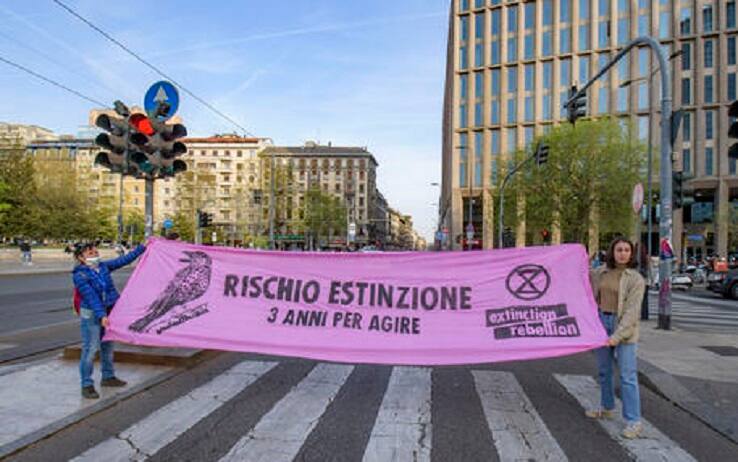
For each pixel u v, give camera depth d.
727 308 16.06
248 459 4.07
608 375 5.15
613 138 37.59
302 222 91.06
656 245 47.06
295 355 6.11
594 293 5.35
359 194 111.12
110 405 5.33
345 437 4.54
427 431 4.70
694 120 53.31
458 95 64.88
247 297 6.47
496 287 6.05
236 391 5.94
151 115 8.45
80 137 119.50
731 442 4.58
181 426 4.79
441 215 111.19
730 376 6.59
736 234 45.78
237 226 89.69
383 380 6.51
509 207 42.78
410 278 6.22
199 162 106.56
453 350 5.85
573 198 37.91
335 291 6.32
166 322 6.40
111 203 72.19
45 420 4.80
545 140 38.41
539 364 7.55
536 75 59.53
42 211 52.59
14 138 59.75
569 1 58.41
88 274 5.57
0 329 10.23
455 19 65.19
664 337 9.40
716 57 52.69
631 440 4.57
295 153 112.31
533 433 4.70
